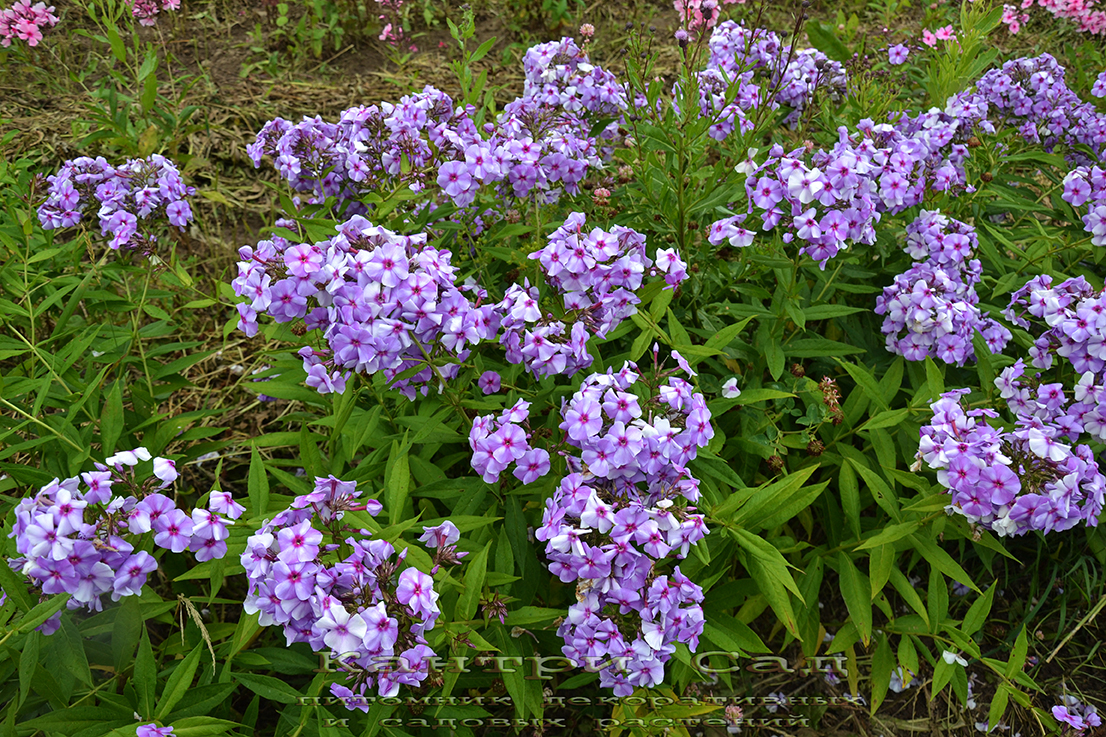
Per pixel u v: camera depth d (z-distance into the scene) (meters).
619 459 2.35
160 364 3.87
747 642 2.83
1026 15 7.23
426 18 7.39
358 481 3.02
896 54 5.44
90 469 3.07
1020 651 2.77
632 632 2.44
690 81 3.74
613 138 4.76
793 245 3.78
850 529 3.26
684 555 2.38
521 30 7.49
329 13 7.28
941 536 3.11
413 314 2.50
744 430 3.28
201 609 3.27
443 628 2.44
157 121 5.76
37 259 3.61
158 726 2.31
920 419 3.22
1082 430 3.00
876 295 3.99
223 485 3.83
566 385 3.30
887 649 3.13
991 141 4.59
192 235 5.21
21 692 2.29
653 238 3.89
